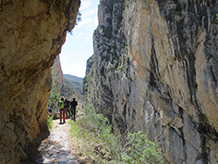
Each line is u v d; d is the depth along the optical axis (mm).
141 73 15969
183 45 9352
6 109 3633
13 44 3387
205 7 7910
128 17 18984
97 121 9750
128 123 20375
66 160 4578
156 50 12086
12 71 3777
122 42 25469
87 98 48812
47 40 4875
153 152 4844
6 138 3301
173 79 10953
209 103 8461
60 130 7531
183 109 10984
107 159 5406
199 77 8711
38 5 3939
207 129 9539
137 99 17328
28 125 4957
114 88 27828
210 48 7770
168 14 9766
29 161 4219
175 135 11562
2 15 2988
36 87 5680
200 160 9703
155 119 13750
